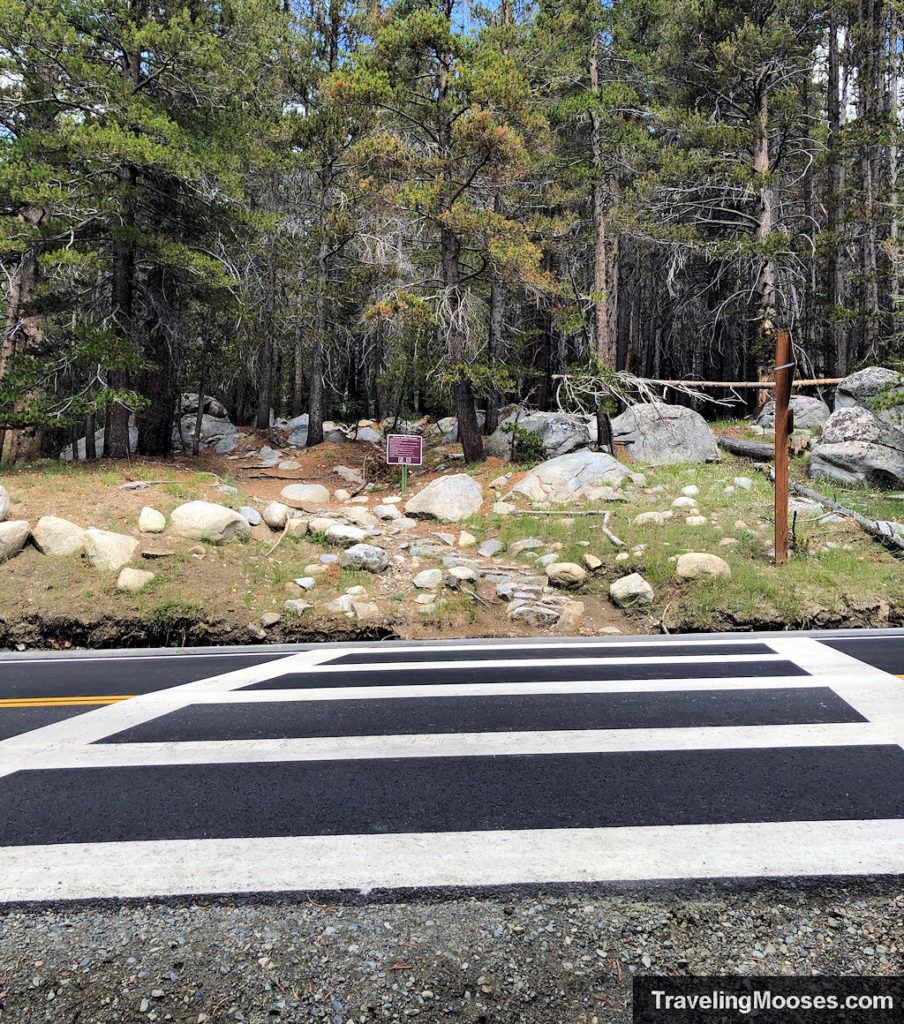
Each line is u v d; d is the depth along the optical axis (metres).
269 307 20.69
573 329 16.36
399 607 10.00
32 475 13.23
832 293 22.61
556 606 9.95
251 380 27.50
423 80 16.95
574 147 20.86
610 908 2.51
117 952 2.33
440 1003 2.08
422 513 13.72
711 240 21.91
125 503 11.81
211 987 2.16
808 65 20.89
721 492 13.79
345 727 4.70
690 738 4.32
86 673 6.97
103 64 14.60
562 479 14.45
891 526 11.15
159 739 4.52
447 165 15.72
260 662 7.34
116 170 15.05
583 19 18.02
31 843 3.06
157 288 16.80
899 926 2.39
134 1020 2.04
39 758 4.19
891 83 20.83
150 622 9.33
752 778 3.66
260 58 17.77
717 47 19.95
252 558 11.02
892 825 3.09
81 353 13.66
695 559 10.23
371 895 2.61
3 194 14.95
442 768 3.89
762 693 5.38
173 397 19.52
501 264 16.00
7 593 9.49
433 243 20.03
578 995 2.09
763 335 21.17
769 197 20.80
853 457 14.15
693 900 2.55
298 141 18.78
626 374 15.89
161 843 3.03
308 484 16.02
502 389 17.59
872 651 7.05
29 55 13.62
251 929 2.44
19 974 2.23
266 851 2.94
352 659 7.35
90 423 17.91
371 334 23.44
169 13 15.80
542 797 3.46
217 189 15.62
